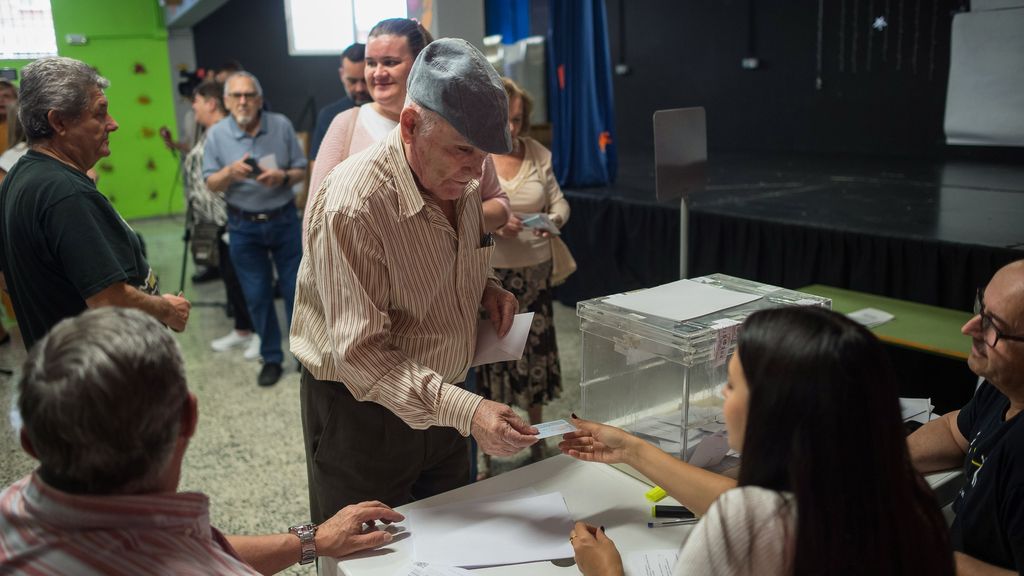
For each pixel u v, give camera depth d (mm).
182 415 805
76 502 730
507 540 1257
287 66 8805
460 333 1478
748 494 862
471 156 1271
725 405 938
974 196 4625
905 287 3453
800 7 7219
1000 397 1371
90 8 7863
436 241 1372
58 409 699
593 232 4828
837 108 7160
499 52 6012
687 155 2162
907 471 853
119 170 8383
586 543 1156
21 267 1735
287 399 3631
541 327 2764
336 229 1277
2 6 7426
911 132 6699
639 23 8602
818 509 810
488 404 1257
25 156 1737
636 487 1447
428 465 1580
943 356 2316
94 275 1689
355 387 1327
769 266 3984
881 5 6648
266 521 2584
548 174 2924
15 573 713
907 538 821
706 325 1399
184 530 780
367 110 2135
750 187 5266
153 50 8289
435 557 1211
